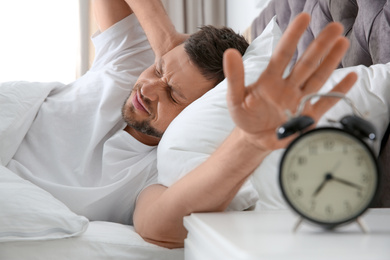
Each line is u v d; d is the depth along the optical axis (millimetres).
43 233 997
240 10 3225
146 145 1468
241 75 587
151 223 1018
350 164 589
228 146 778
